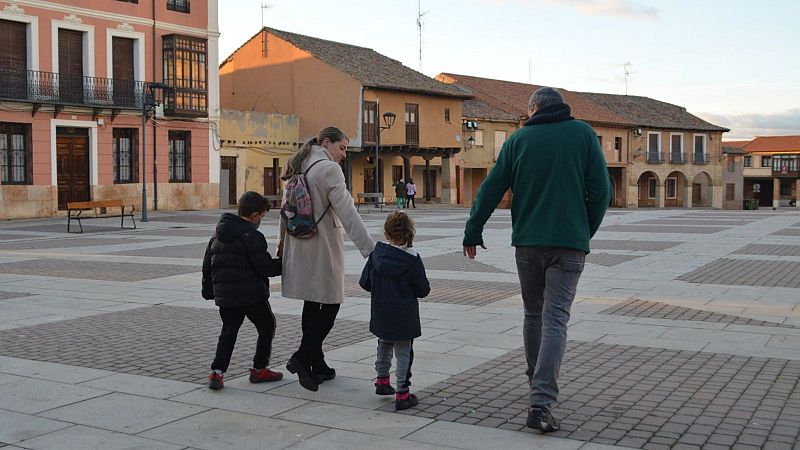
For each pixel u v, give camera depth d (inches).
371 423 206.1
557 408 216.4
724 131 2748.5
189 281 500.1
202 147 1443.2
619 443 187.9
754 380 244.5
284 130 1704.0
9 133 1176.2
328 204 240.8
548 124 205.6
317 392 236.4
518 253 209.0
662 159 2556.6
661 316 361.1
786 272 523.8
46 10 1213.1
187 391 238.4
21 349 297.9
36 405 224.4
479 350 291.4
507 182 209.2
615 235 860.0
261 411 217.8
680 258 617.9
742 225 1023.6
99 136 1280.8
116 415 214.7
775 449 182.5
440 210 1585.9
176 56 1366.9
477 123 2026.3
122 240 838.5
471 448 186.2
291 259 243.4
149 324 349.4
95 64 1279.5
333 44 1913.1
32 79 1190.3
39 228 1024.2
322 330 242.5
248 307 241.1
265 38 1823.3
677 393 230.7
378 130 1585.9
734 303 396.2
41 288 468.4
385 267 219.0
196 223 1108.5
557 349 196.9
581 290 444.8
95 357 284.2
